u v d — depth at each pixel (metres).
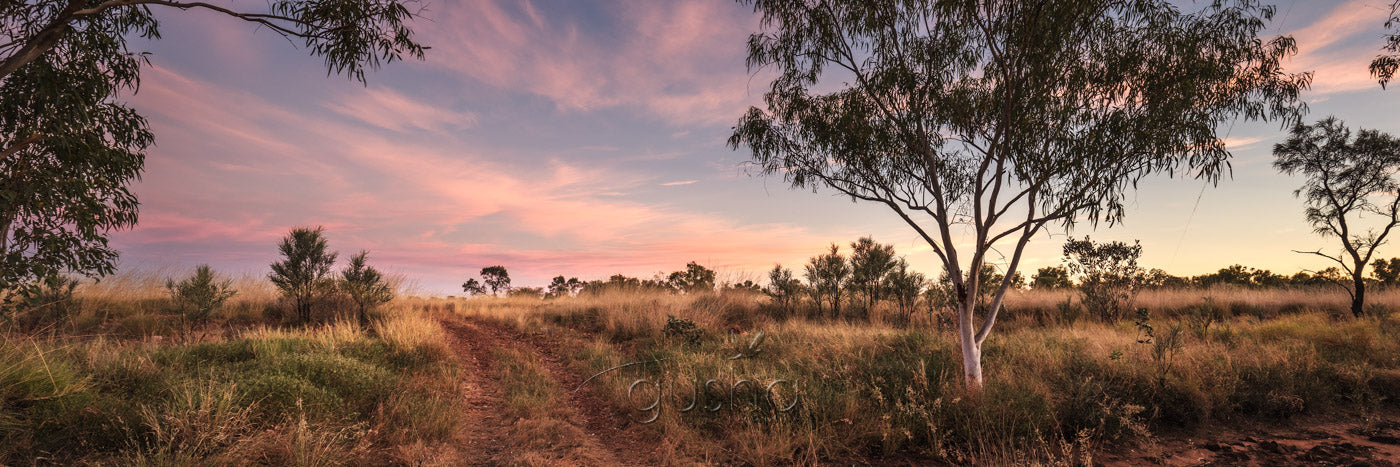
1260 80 5.66
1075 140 6.00
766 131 7.32
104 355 6.06
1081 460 4.48
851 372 6.86
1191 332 10.25
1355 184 15.17
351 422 4.95
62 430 4.07
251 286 14.74
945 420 5.14
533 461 4.56
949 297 13.34
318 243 12.79
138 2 5.19
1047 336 10.04
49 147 6.23
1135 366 6.61
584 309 15.96
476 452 4.88
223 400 4.39
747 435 4.93
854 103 6.61
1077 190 6.05
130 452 3.78
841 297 16.11
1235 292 18.77
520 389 7.12
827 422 5.16
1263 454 4.73
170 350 6.77
